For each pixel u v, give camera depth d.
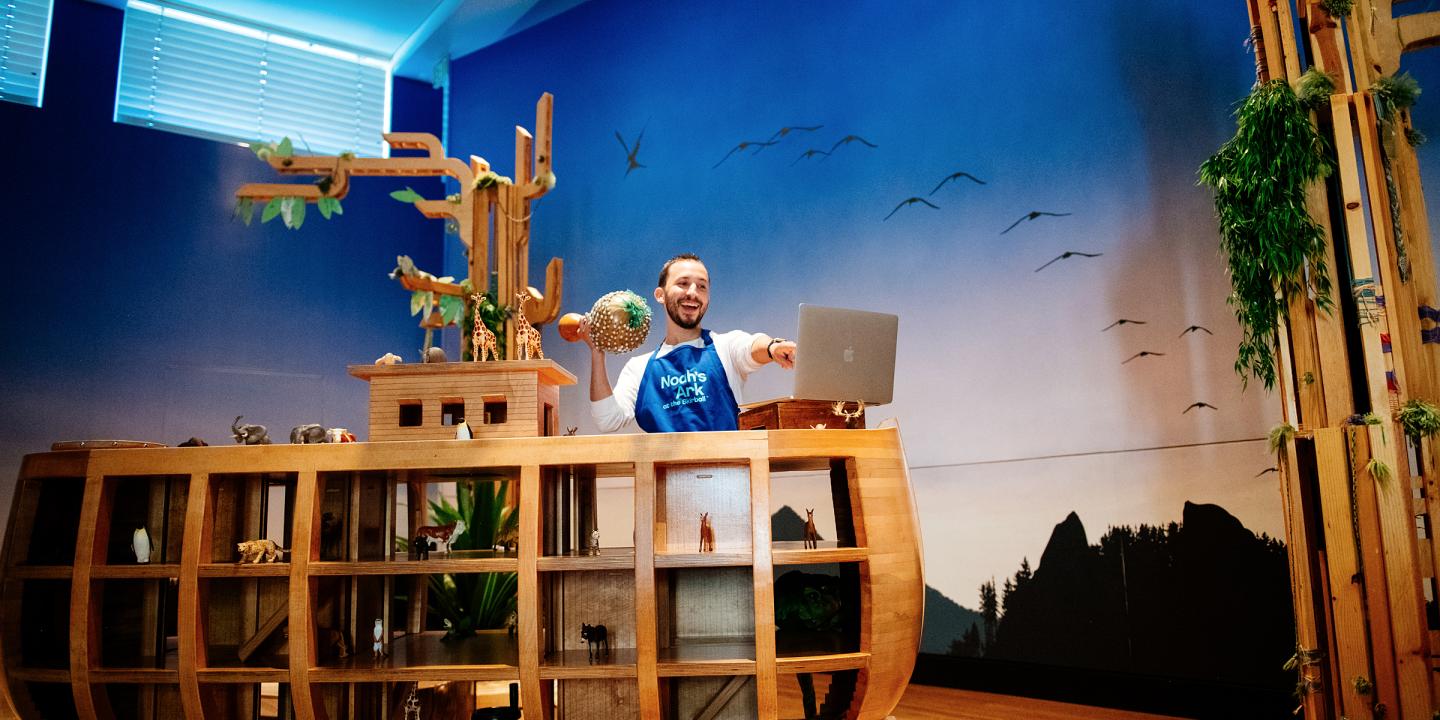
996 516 4.40
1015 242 4.45
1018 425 4.36
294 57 6.68
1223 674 3.62
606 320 2.42
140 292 5.78
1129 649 3.90
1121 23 4.18
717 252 5.60
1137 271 4.02
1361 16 2.74
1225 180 2.77
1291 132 2.64
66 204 5.66
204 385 5.86
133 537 2.48
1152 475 3.89
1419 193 2.70
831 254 5.13
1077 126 4.28
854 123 5.13
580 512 2.75
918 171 4.84
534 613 2.21
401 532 5.00
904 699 4.14
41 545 2.52
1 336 5.38
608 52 6.25
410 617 2.94
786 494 5.10
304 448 2.31
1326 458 2.57
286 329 6.16
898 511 2.33
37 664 2.44
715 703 2.37
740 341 2.97
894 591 2.26
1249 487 3.60
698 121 5.79
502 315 2.58
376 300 6.48
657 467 2.35
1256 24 2.88
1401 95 2.66
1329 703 2.64
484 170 2.71
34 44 5.80
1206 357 3.77
